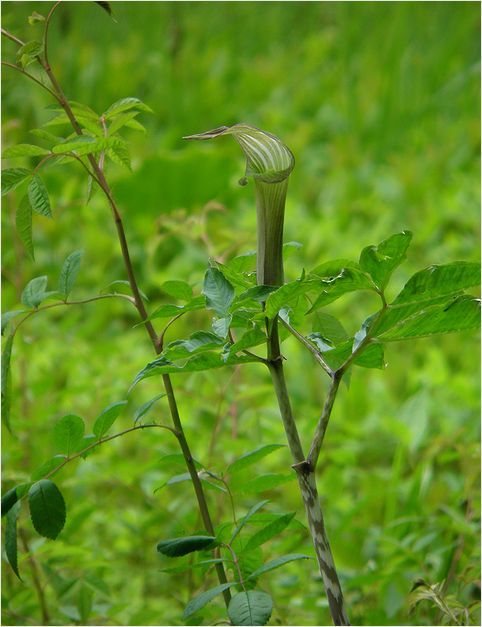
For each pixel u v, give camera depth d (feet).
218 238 9.47
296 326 4.45
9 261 7.64
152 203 12.80
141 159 13.08
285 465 7.35
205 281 4.07
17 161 7.87
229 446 5.72
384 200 14.24
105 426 4.43
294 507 7.25
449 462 7.89
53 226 11.64
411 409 6.79
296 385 8.95
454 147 16.31
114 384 7.33
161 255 12.19
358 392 8.49
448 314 3.99
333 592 4.06
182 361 5.83
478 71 18.40
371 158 16.92
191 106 18.37
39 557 5.45
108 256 11.85
